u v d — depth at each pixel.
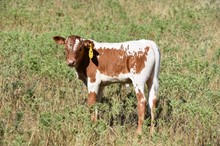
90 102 13.48
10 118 13.13
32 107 13.66
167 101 14.68
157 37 23.41
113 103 13.62
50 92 15.43
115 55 13.15
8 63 18.34
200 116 13.07
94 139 11.89
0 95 14.80
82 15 28.25
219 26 26.72
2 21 25.86
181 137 12.25
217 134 12.50
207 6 30.28
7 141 11.53
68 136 11.94
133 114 13.98
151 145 11.80
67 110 12.99
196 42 23.11
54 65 17.31
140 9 29.84
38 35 22.84
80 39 13.23
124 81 13.33
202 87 16.27
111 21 26.44
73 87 16.28
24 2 30.45
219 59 20.45
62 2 30.92
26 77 16.80
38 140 11.93
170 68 18.38
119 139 11.80
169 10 29.42
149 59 12.88
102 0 31.66
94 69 13.35
